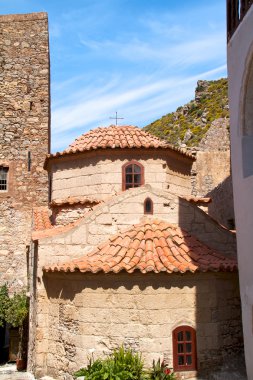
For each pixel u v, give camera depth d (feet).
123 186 49.26
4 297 61.21
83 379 33.68
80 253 42.19
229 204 65.57
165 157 50.65
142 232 41.06
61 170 52.85
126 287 36.76
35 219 56.39
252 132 32.71
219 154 77.92
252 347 30.40
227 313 38.86
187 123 195.93
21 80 71.82
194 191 76.48
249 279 30.83
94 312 37.06
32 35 73.10
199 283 37.78
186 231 43.27
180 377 35.81
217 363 37.42
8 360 64.64
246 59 31.71
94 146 49.26
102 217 42.91
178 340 36.70
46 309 41.47
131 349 36.06
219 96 202.90
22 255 66.69
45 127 71.15
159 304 36.55
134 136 53.11
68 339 38.45
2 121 70.18
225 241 44.01
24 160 69.77
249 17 31.45
